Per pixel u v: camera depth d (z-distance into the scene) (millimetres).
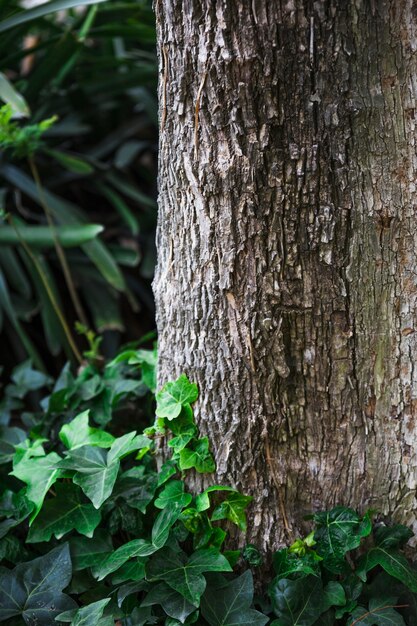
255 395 1696
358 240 1669
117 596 1698
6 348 2547
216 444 1720
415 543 1745
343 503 1731
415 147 1658
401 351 1698
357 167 1652
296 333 1688
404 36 1631
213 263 1676
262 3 1605
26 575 1703
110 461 1729
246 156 1641
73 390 1952
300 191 1649
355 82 1634
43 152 2527
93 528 1721
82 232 2275
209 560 1682
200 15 1621
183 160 1670
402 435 1718
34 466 1772
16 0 2312
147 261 2533
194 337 1708
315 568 1695
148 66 2477
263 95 1626
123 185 2588
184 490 1738
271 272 1667
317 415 1709
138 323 2656
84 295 2457
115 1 2574
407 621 1710
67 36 2221
